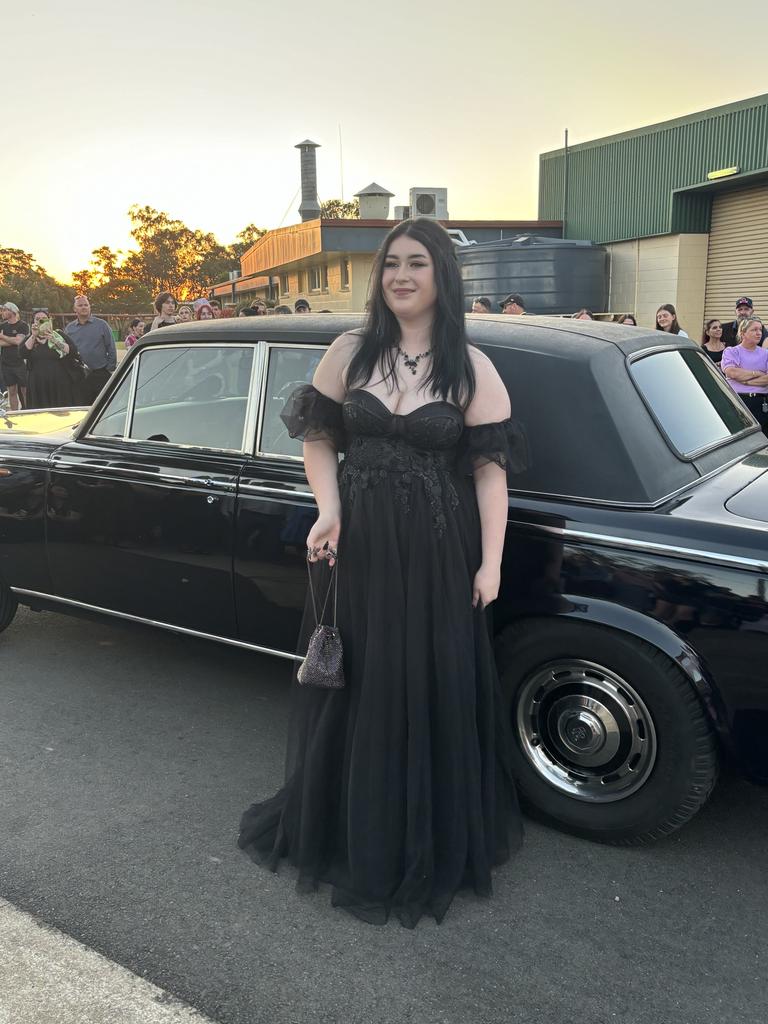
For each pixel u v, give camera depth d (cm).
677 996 203
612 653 242
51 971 207
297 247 2064
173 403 333
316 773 235
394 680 221
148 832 268
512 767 271
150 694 369
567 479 250
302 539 290
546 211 2048
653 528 236
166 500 324
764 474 273
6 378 1102
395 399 219
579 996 202
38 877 245
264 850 254
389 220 1905
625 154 1778
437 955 216
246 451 312
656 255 1747
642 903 237
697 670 229
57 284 8806
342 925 226
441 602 221
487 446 220
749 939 223
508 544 253
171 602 334
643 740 246
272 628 309
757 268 1602
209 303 967
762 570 220
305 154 2958
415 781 224
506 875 249
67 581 366
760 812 283
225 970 209
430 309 218
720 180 1552
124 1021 192
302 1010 197
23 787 294
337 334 296
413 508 219
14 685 377
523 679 262
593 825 259
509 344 266
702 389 309
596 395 251
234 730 337
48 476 359
